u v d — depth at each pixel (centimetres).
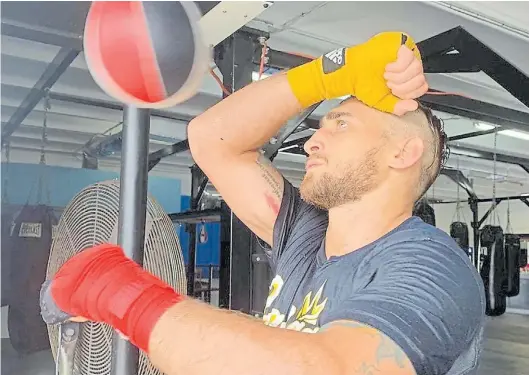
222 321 81
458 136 522
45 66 425
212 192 729
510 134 564
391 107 121
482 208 1220
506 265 875
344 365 78
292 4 302
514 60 384
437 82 432
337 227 126
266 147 264
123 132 104
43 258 456
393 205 123
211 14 144
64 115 570
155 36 80
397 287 93
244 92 151
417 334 84
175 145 429
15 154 748
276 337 79
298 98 142
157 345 81
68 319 95
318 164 126
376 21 333
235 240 246
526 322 1048
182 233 676
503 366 666
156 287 86
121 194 104
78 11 179
